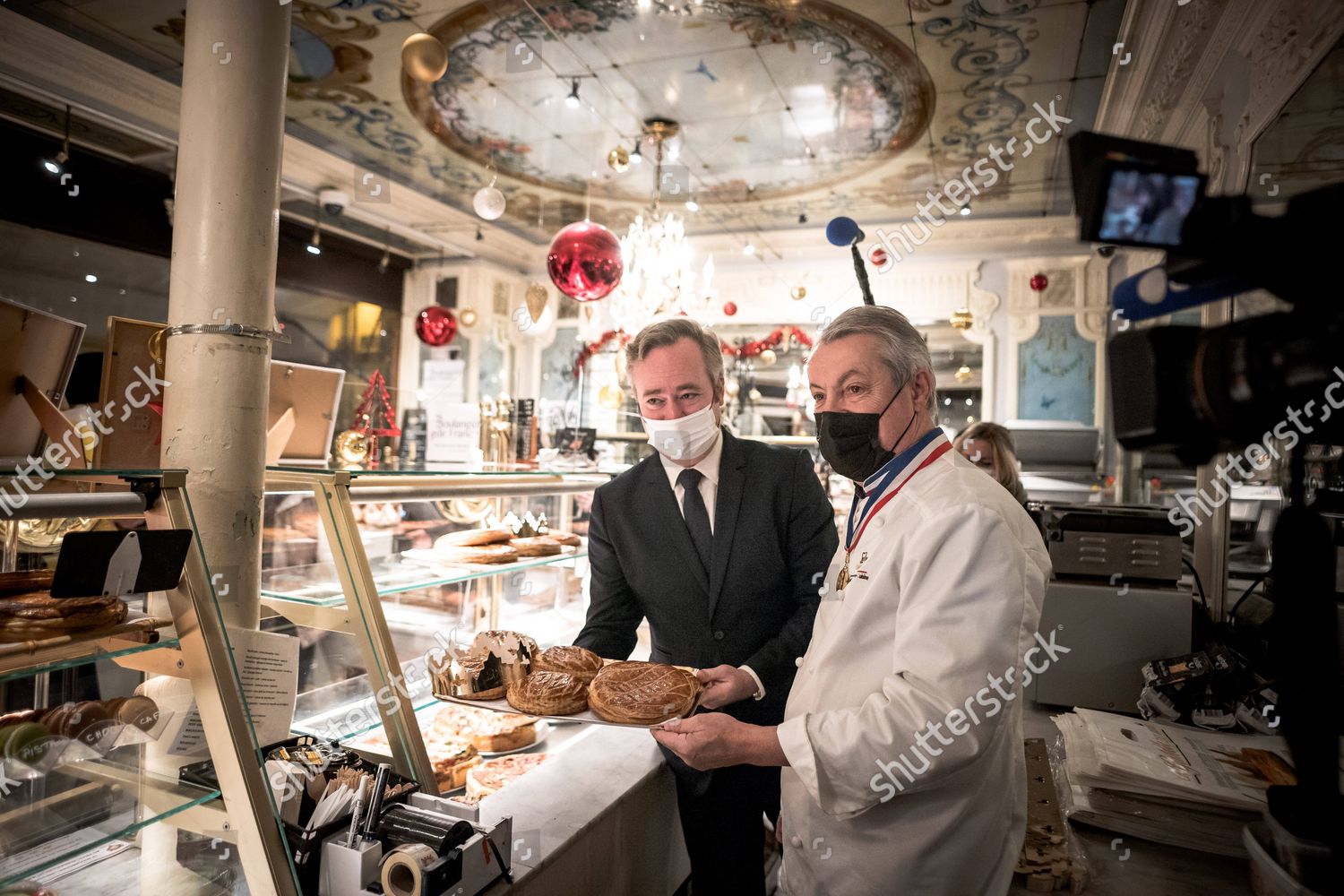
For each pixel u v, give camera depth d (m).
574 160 5.58
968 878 1.07
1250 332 0.71
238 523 1.33
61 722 1.05
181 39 4.05
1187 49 2.57
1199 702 1.61
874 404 1.15
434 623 1.95
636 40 3.89
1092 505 2.14
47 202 4.57
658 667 1.35
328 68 4.31
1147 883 1.12
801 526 1.60
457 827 1.13
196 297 1.33
